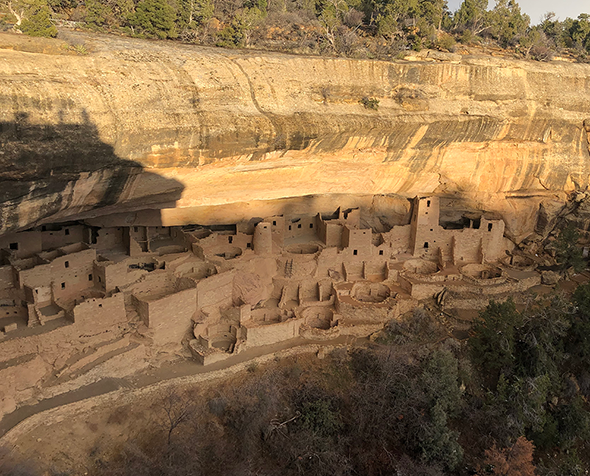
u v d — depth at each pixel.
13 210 17.19
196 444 22.14
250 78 23.70
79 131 17.31
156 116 19.72
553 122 30.62
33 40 19.36
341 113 25.34
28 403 20.69
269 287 30.27
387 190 31.80
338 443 24.03
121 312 24.16
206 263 27.94
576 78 30.81
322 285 30.62
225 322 27.56
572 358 29.66
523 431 25.25
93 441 20.86
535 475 23.91
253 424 23.34
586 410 27.84
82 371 22.11
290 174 26.84
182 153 20.94
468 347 28.67
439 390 25.69
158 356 25.05
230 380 25.23
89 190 19.84
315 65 25.75
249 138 22.16
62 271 23.75
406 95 27.08
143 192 22.64
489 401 26.48
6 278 22.53
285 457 22.86
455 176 31.94
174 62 21.97
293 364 27.03
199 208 28.78
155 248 28.72
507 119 29.12
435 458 23.59
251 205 30.28
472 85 28.36
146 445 21.58
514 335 28.83
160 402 23.20
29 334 21.25
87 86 18.22
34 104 16.16
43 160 16.48
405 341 28.64
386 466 23.66
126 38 27.08
